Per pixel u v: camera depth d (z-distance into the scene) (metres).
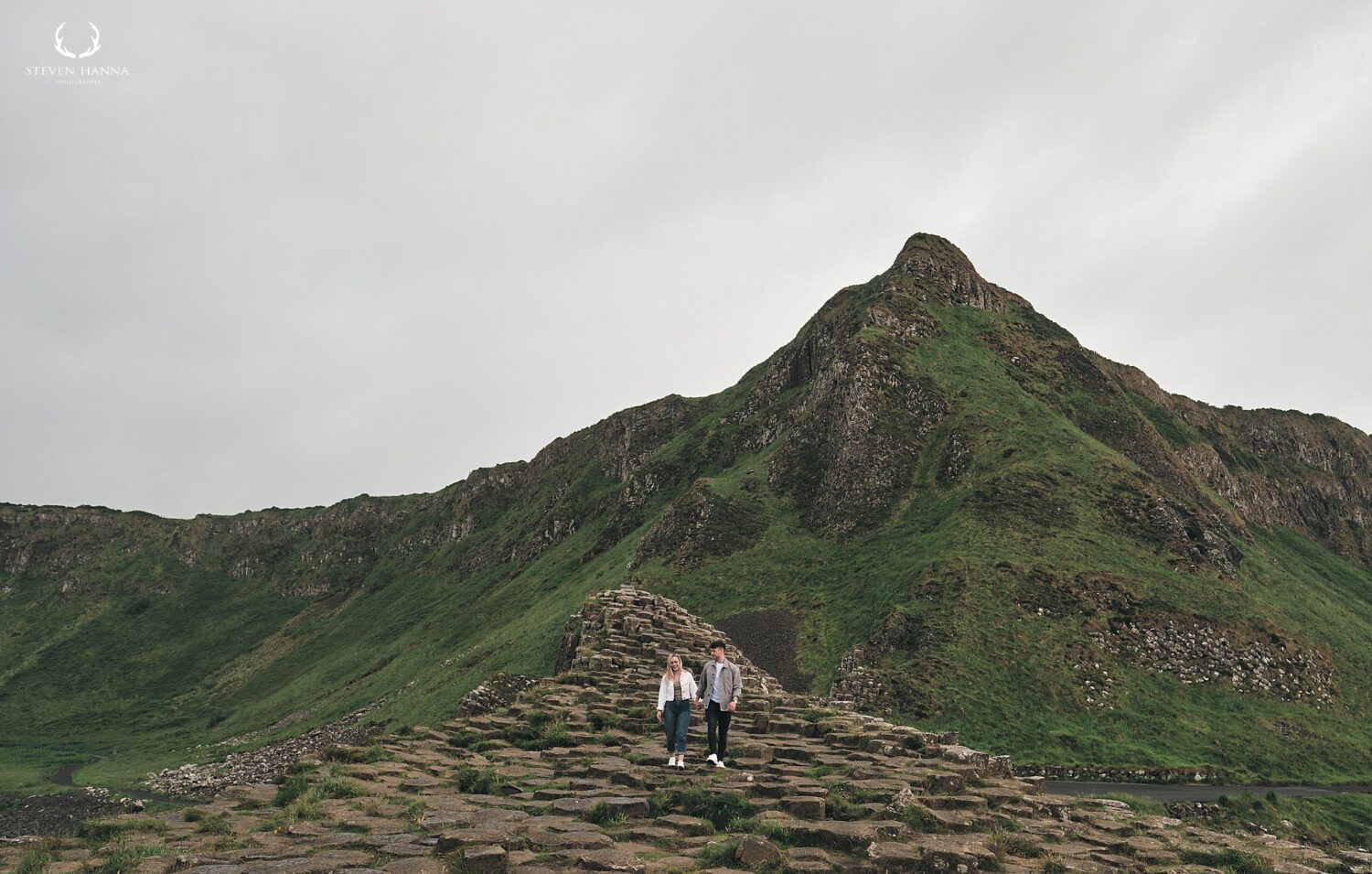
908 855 9.97
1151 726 46.22
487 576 160.62
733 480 92.00
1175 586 59.31
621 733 19.16
